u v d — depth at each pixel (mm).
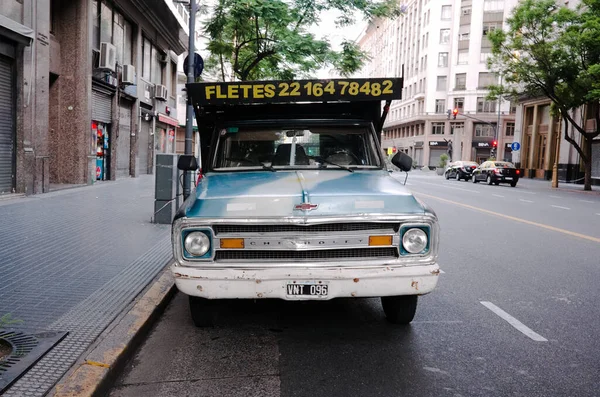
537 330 4652
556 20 27141
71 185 16422
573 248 8930
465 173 40406
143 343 4211
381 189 4266
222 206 3924
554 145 42281
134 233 8547
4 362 3365
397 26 84125
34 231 8367
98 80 18172
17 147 12766
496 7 64062
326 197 3980
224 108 5789
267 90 5367
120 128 22078
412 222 3932
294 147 5512
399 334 4496
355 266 3852
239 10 14586
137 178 22953
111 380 3428
